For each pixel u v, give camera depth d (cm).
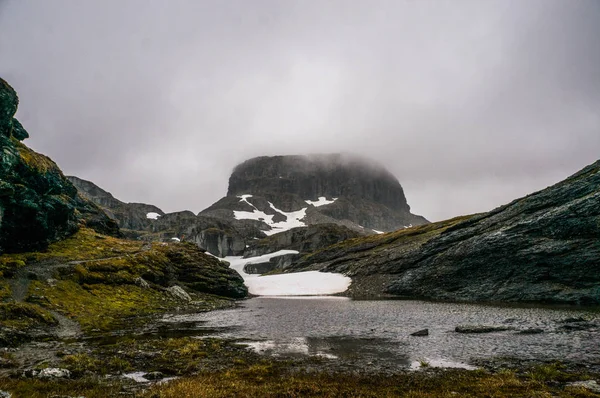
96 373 2594
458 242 10531
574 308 6197
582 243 7525
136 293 7444
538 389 2200
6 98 6981
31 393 2027
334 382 2414
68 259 7731
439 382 2397
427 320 5397
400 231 18125
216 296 10394
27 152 8700
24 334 3678
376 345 3684
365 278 12850
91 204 15138
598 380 2339
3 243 6825
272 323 5356
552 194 9231
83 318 4997
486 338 3881
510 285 8200
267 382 2414
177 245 12438
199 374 2627
